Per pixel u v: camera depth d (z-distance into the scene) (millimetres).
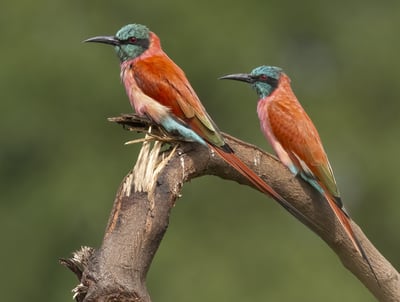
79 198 18906
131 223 6004
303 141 8234
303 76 22719
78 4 21609
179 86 7789
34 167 20219
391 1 23797
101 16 21297
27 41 20719
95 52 20750
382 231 20672
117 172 19734
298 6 23016
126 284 5797
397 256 20562
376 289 7043
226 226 19266
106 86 20250
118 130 20344
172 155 6559
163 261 18156
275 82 8695
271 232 19078
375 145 21328
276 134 8375
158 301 17609
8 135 20234
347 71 22938
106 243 5934
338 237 7113
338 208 7172
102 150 20203
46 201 19078
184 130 7699
